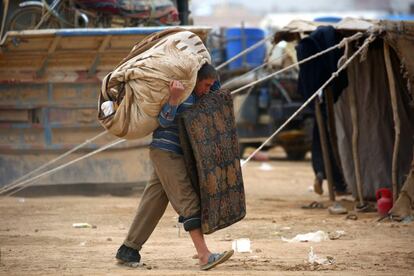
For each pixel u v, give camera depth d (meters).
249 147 54.47
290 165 50.88
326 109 29.31
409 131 27.97
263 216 25.23
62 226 22.91
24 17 32.34
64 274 15.64
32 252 18.41
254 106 51.91
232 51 50.59
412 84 24.97
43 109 30.03
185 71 15.52
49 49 29.22
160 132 15.90
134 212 26.05
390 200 25.05
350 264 16.84
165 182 15.91
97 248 19.02
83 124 30.19
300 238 20.45
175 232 21.72
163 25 33.03
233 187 15.94
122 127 15.93
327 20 48.84
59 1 31.56
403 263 17.02
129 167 30.39
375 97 28.06
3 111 30.02
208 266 15.91
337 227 22.78
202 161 15.44
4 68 29.70
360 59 25.89
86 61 29.91
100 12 31.75
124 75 15.75
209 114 15.64
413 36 24.83
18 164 30.19
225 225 15.84
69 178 30.20
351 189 28.80
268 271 15.88
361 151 28.38
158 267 16.44
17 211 26.14
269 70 47.84
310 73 27.14
